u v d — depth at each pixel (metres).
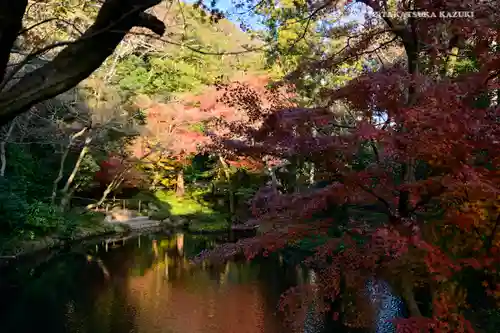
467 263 2.78
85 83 13.12
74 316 7.46
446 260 2.62
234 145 3.14
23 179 12.83
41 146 15.52
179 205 19.53
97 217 16.22
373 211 5.68
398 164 3.45
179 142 15.80
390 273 3.06
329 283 3.15
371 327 5.60
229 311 7.73
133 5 1.62
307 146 2.82
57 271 10.37
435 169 3.05
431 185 2.75
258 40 8.11
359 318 4.39
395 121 2.60
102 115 13.30
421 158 2.71
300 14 5.52
